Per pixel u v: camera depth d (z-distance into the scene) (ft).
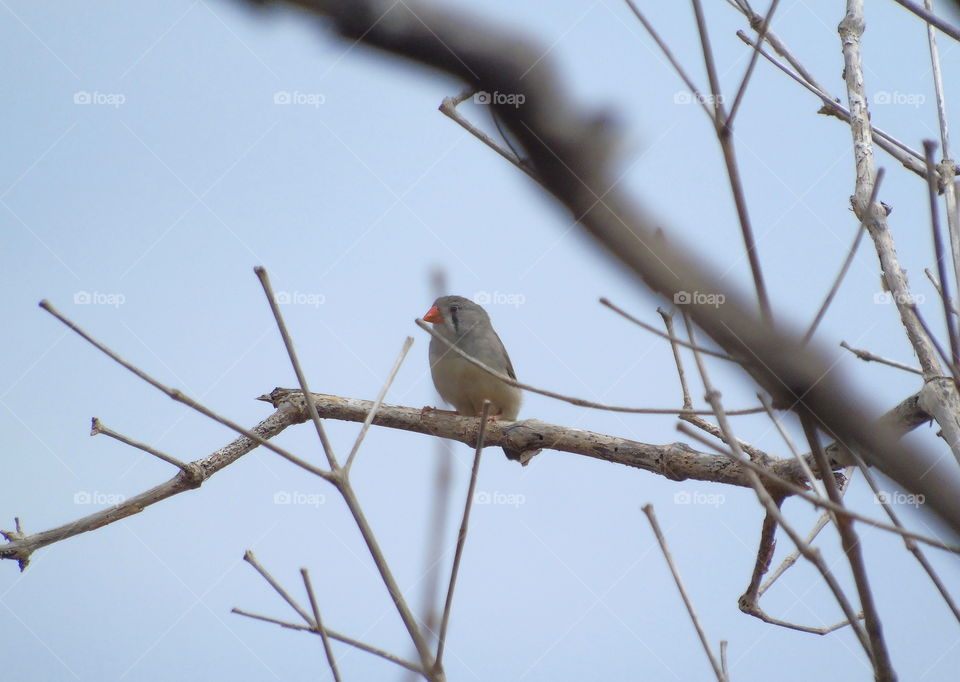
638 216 8.63
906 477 11.12
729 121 12.78
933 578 13.37
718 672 14.73
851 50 20.08
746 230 12.19
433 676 13.16
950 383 16.01
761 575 19.67
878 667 12.73
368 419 14.90
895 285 17.12
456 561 14.03
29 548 23.67
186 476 25.46
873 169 18.56
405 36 7.95
